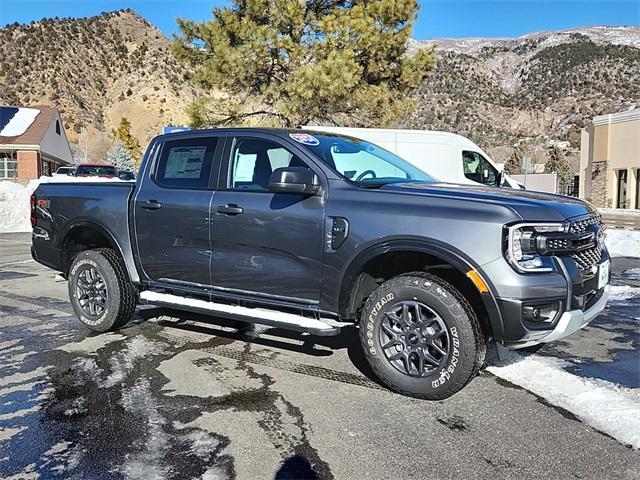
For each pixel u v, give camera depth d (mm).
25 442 3213
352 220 3902
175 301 4875
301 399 3818
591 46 164500
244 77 17328
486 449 3115
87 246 5891
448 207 3682
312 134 4703
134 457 3037
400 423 3449
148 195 5016
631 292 7301
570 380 4141
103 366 4492
